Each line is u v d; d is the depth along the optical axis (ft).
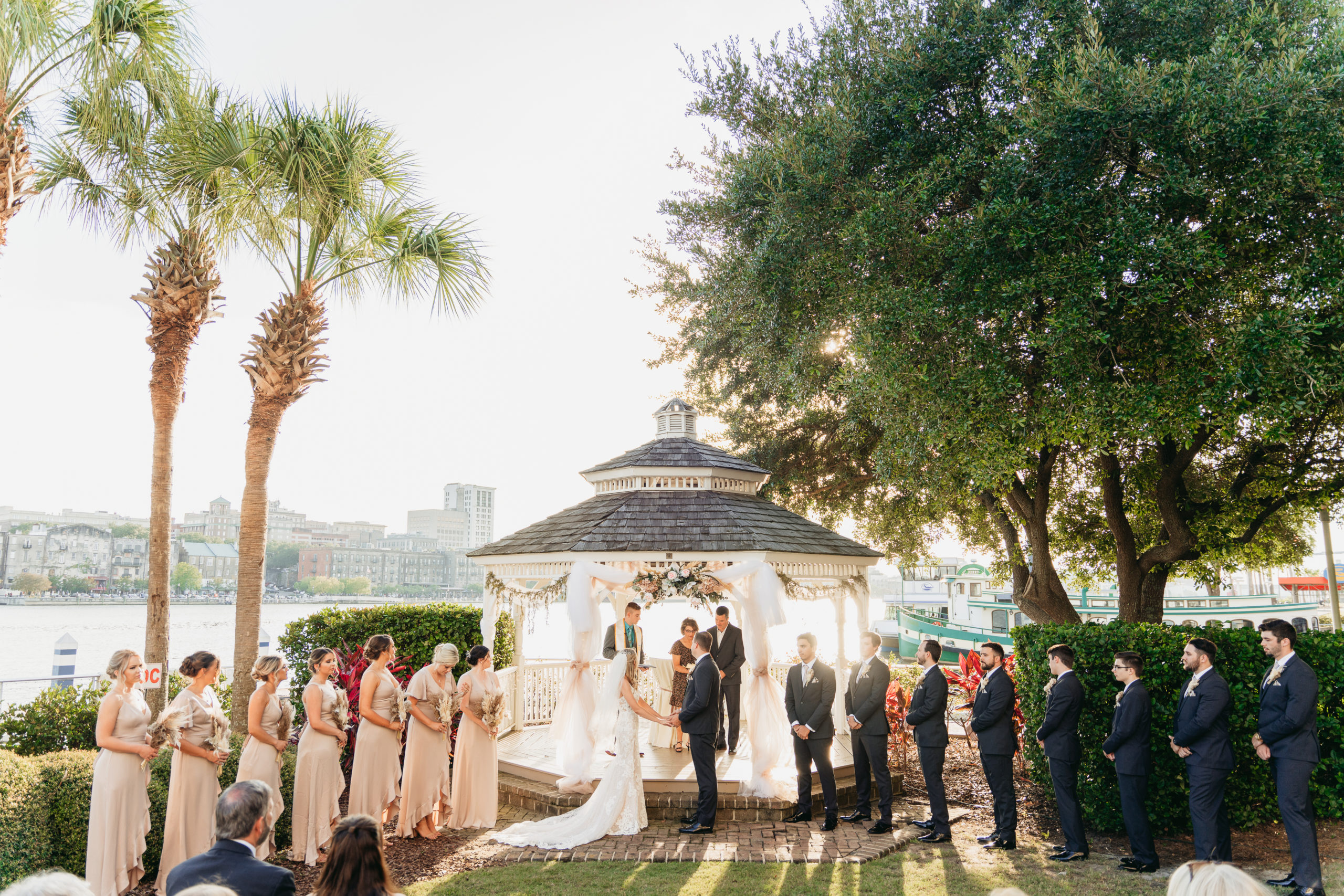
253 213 34.71
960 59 33.01
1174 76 28.81
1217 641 27.14
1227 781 26.45
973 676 40.96
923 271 32.40
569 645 32.04
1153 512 44.75
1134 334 29.91
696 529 34.68
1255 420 29.50
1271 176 26.50
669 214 45.78
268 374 35.27
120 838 19.65
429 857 24.75
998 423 31.30
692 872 23.15
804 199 32.71
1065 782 24.49
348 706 29.12
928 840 26.43
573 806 29.27
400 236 39.99
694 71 40.16
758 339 40.81
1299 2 30.19
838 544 37.96
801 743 28.55
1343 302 27.22
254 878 11.89
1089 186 29.35
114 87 30.71
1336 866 22.82
